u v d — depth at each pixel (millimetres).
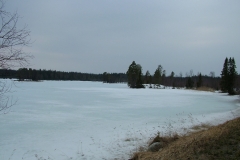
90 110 19609
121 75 156000
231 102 29672
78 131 11547
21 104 23016
